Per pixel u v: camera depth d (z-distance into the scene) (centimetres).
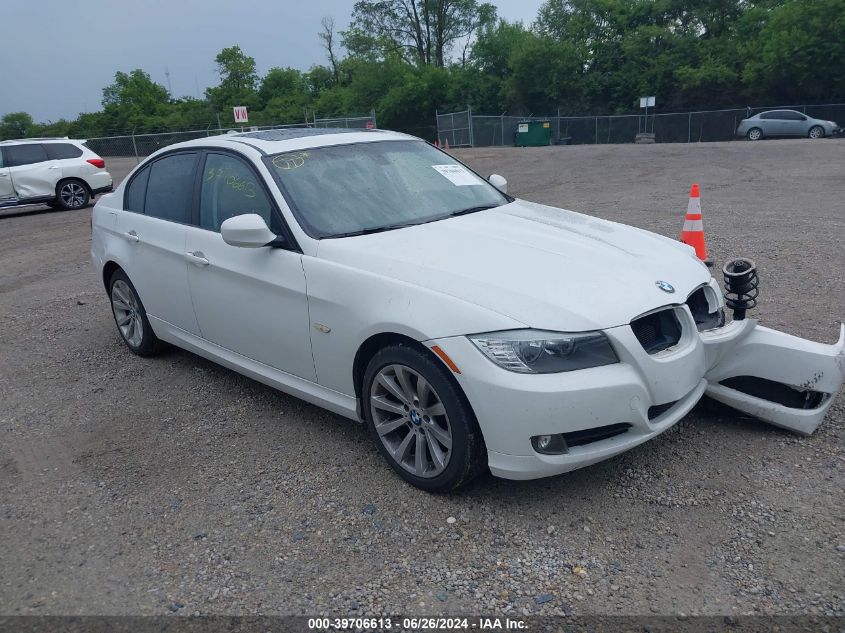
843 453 372
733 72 4619
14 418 486
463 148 4181
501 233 397
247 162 446
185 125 6550
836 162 1742
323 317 381
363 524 338
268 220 420
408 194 446
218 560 319
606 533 320
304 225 404
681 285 365
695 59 4900
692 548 307
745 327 383
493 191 496
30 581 314
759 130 3397
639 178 1680
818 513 324
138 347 572
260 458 407
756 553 301
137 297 549
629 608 275
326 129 518
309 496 364
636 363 322
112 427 461
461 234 393
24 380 556
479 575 298
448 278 344
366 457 399
